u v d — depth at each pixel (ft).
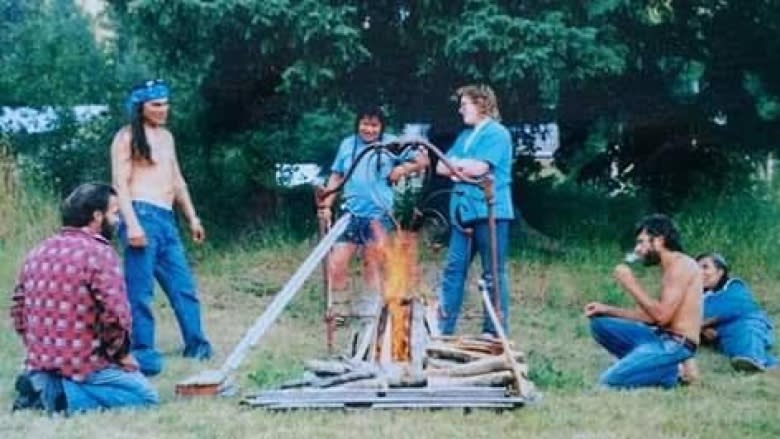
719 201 47.32
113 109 51.03
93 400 23.20
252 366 28.32
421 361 24.99
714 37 45.37
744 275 42.32
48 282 23.04
